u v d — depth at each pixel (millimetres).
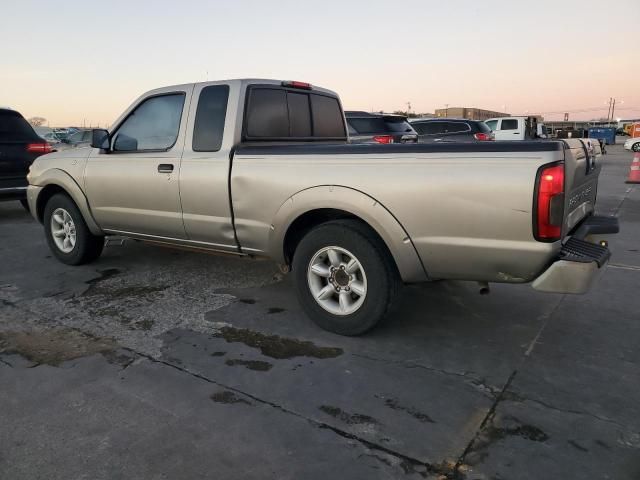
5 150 7992
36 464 2287
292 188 3600
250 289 4699
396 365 3211
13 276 5125
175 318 3992
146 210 4535
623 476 2195
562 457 2318
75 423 2588
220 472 2230
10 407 2738
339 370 3143
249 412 2686
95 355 3352
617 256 5941
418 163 3137
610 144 46438
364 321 3512
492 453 2348
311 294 3730
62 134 27906
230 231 4031
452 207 3035
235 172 3877
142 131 4594
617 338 3602
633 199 10820
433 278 3305
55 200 5387
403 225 3203
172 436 2482
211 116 4098
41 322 3912
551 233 2832
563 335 3656
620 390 2896
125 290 4680
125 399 2814
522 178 2828
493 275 3062
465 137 14086
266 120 4266
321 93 4996
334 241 3525
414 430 2525
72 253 5375
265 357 3324
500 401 2787
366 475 2205
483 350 3418
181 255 5910
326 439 2457
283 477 2197
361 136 11516
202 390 2910
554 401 2785
